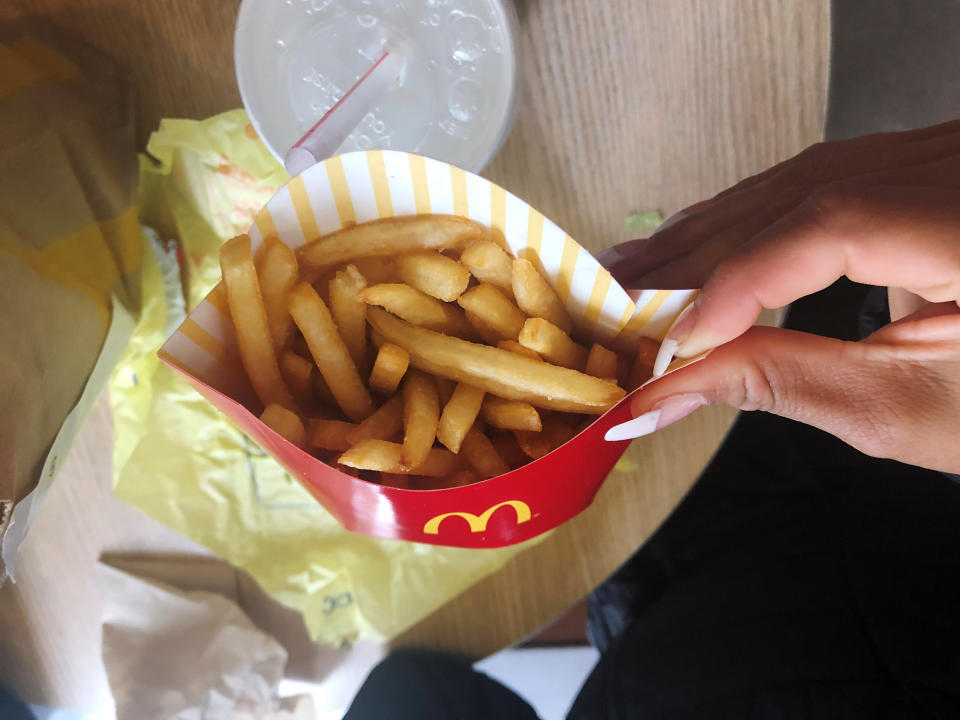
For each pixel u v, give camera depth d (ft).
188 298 1.04
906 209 0.68
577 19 0.91
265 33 0.87
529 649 1.65
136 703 1.02
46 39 0.93
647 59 0.92
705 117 0.94
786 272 0.70
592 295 0.79
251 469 1.04
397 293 0.77
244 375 0.84
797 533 1.28
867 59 1.24
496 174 0.97
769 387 0.77
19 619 1.06
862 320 1.31
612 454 0.82
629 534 1.03
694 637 1.22
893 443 0.77
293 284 0.78
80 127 0.87
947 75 1.20
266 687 1.05
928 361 0.73
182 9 0.93
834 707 1.08
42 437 0.80
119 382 1.02
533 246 0.78
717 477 1.39
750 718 1.11
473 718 1.07
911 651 1.10
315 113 0.88
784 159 0.94
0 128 0.79
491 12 0.84
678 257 0.84
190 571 1.07
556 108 0.94
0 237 0.75
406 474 0.79
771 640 1.16
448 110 0.87
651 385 0.75
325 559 1.05
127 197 0.93
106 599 1.06
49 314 0.78
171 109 0.97
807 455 1.35
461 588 1.04
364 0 0.86
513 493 0.75
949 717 1.04
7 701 1.09
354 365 0.82
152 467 1.03
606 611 1.46
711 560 1.32
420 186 0.77
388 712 1.02
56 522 1.05
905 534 1.22
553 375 0.74
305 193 0.76
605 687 1.24
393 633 1.05
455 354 0.77
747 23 0.91
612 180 0.97
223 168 0.99
